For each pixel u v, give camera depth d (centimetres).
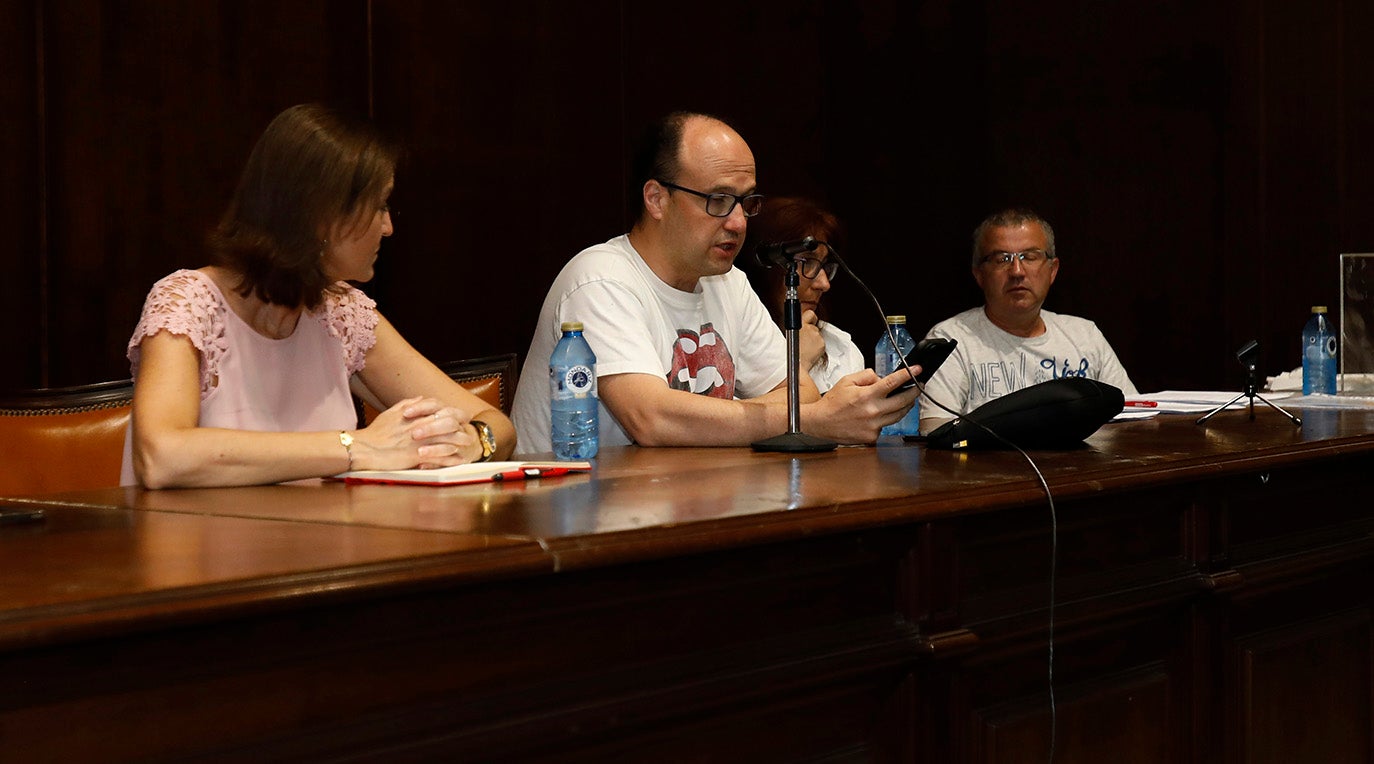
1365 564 230
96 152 322
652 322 252
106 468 233
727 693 126
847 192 518
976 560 154
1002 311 371
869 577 142
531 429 260
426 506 140
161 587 92
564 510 134
